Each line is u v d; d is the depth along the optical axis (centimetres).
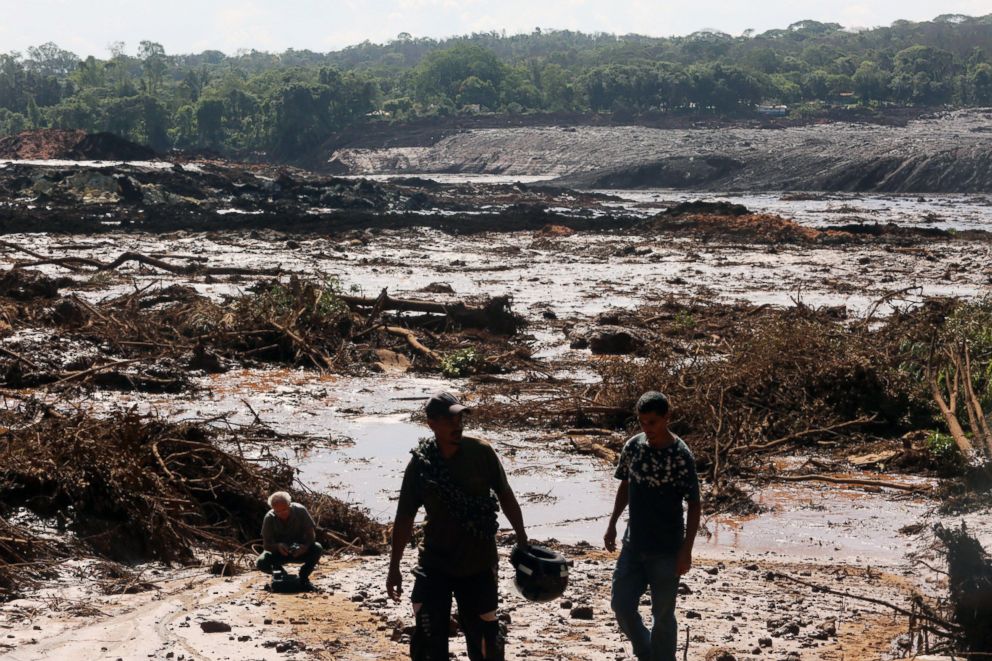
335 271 6162
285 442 2269
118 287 4894
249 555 1453
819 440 2292
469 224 9600
